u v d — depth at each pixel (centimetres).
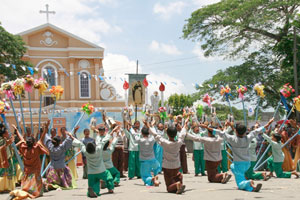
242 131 845
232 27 2578
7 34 2895
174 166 840
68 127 2598
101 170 867
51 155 1018
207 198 744
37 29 3706
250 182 830
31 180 877
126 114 1297
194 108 1352
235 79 2595
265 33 2634
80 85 3797
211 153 1039
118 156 1379
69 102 3753
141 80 2995
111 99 3816
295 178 1164
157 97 2211
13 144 980
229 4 2591
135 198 785
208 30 2717
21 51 3030
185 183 1077
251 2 2456
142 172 1040
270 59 2725
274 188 900
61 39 3806
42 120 3325
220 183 1020
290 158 1332
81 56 3784
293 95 2384
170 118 1385
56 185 1012
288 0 2431
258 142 1434
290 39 2452
